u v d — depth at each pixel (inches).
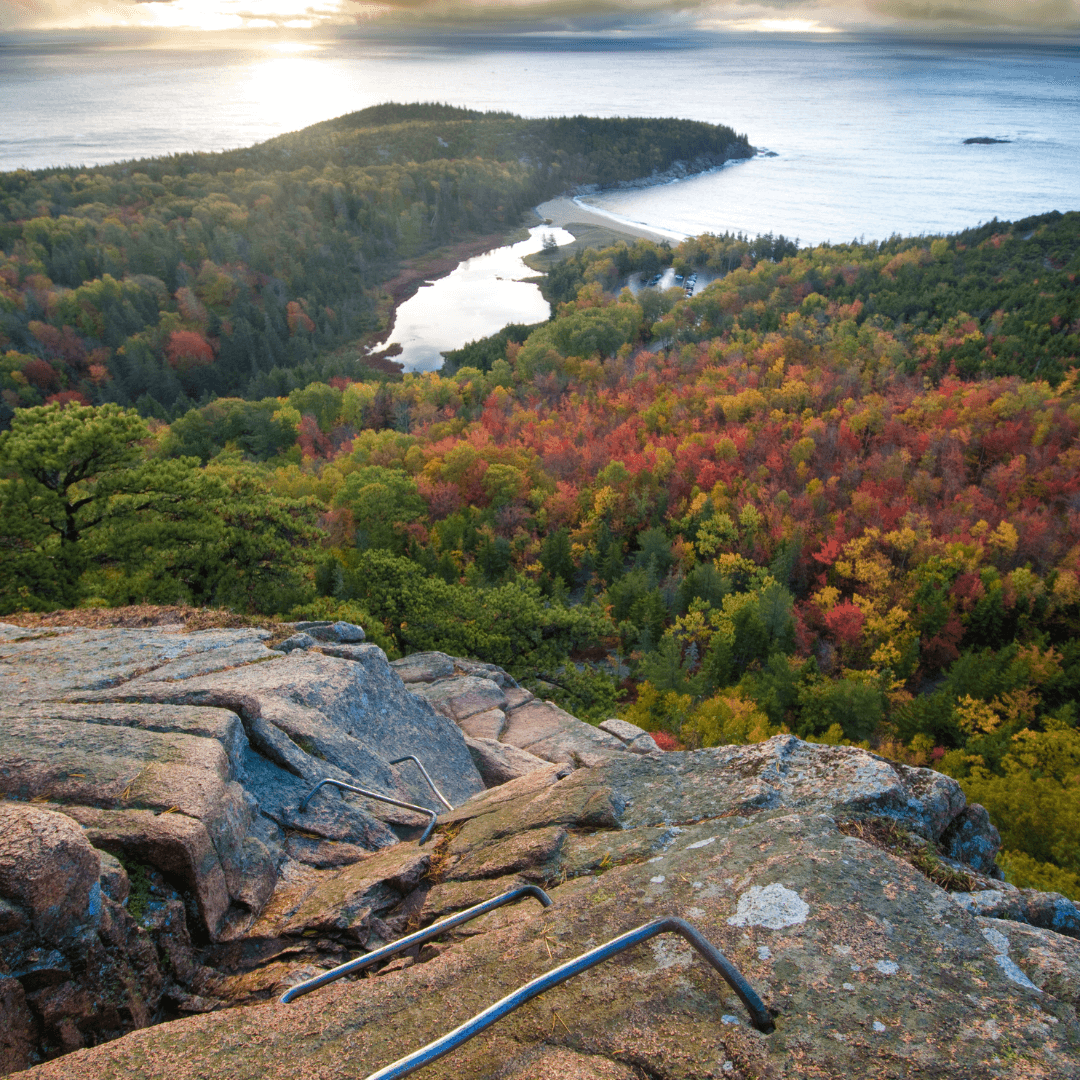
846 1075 92.8
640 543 2881.4
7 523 714.2
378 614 964.6
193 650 343.6
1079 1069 92.1
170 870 181.2
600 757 412.5
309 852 231.1
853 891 126.8
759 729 1647.4
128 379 5369.1
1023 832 1411.2
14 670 299.0
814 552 2874.0
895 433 3742.6
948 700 1931.6
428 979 129.3
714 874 136.9
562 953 124.0
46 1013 143.8
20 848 142.3
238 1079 112.0
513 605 947.3
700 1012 105.7
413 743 339.3
